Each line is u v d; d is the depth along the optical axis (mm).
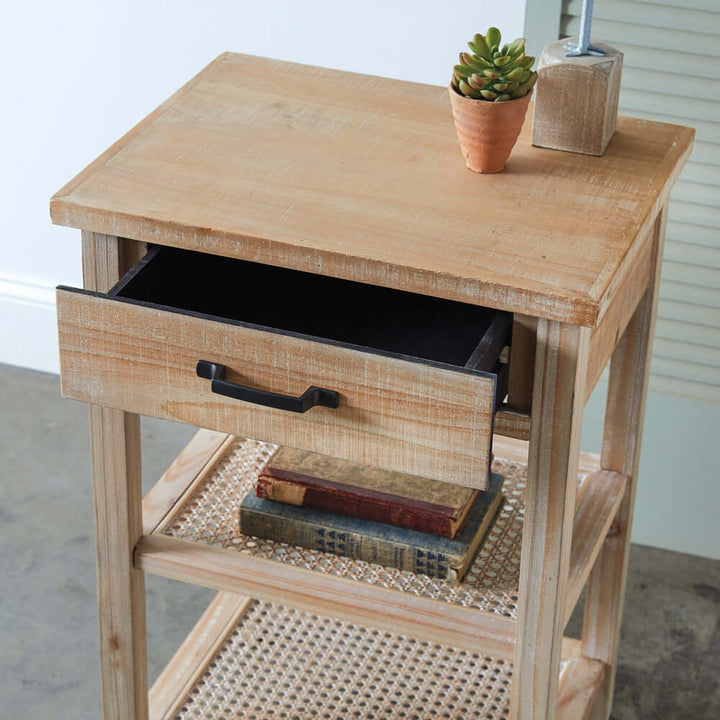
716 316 2096
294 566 1632
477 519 1696
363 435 1297
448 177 1448
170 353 1328
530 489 1384
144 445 2570
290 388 1303
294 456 1759
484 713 1871
